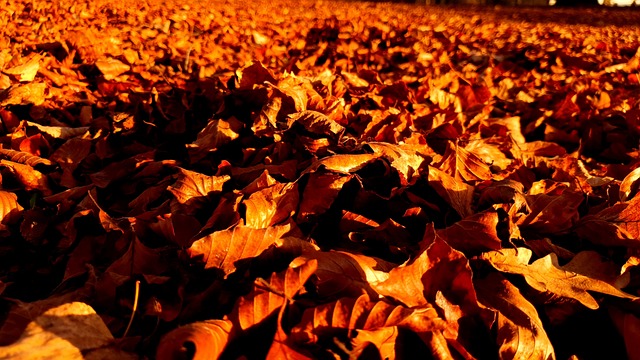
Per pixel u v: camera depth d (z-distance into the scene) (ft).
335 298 1.12
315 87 2.50
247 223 1.40
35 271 1.49
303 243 1.32
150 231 1.45
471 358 1.05
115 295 1.24
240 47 5.12
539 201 1.58
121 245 1.44
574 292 1.26
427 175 1.71
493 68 4.45
